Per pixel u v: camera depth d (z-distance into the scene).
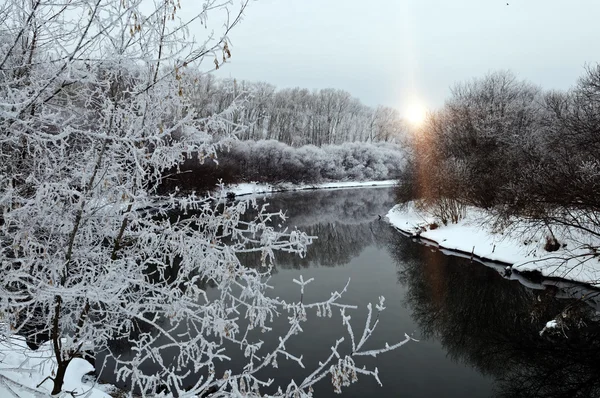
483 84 29.64
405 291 13.70
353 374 2.83
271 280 14.55
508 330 10.79
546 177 11.88
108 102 2.95
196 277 3.30
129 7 2.46
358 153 62.00
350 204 36.31
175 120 3.16
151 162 3.04
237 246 3.28
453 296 13.19
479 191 21.56
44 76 2.81
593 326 10.57
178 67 2.71
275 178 45.97
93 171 2.94
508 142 22.92
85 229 3.22
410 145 28.33
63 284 3.06
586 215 10.76
